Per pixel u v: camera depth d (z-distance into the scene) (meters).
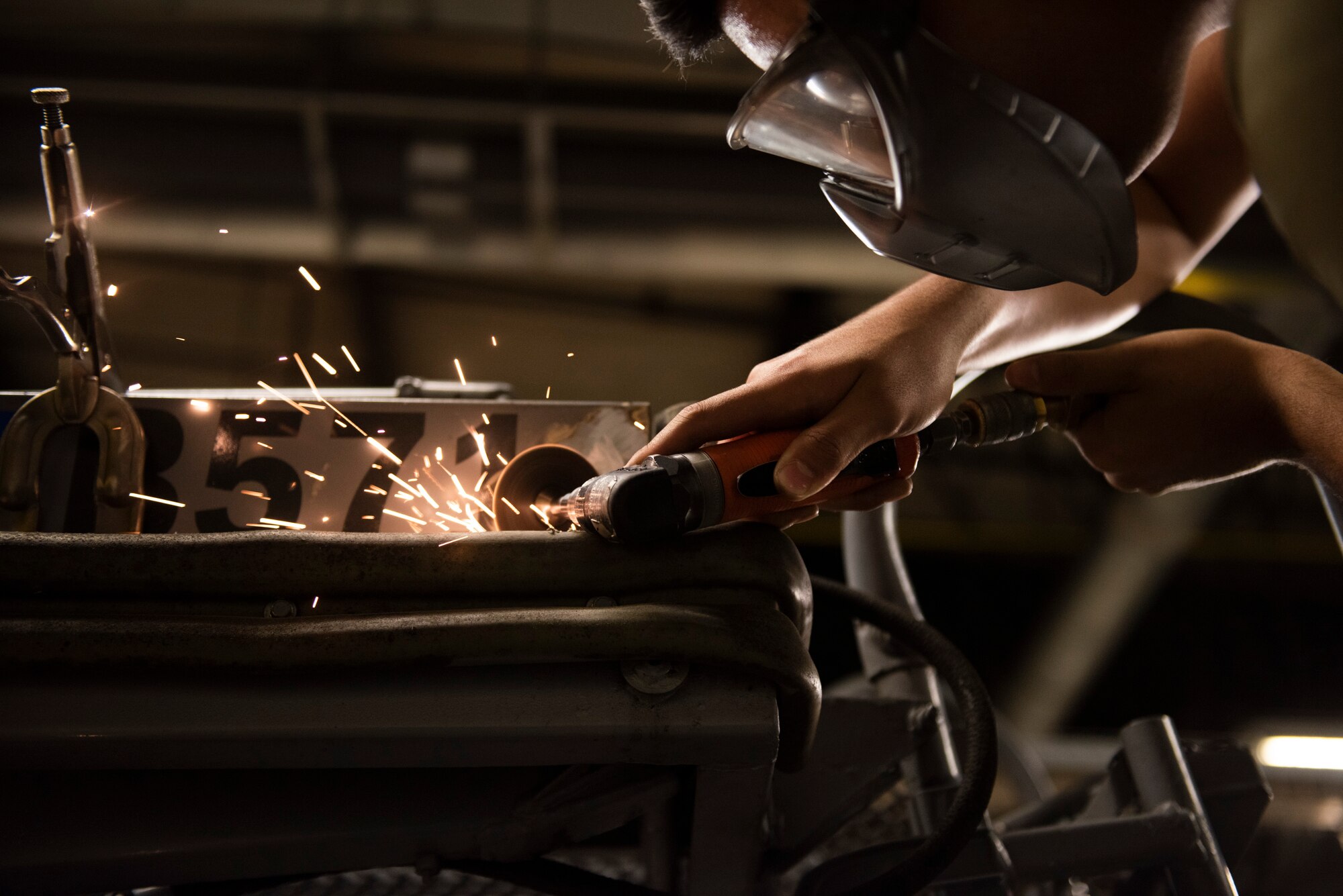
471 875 1.01
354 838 0.58
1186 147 1.05
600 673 0.53
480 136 5.58
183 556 0.55
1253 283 5.34
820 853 1.15
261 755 0.51
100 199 5.47
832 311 6.65
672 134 5.57
